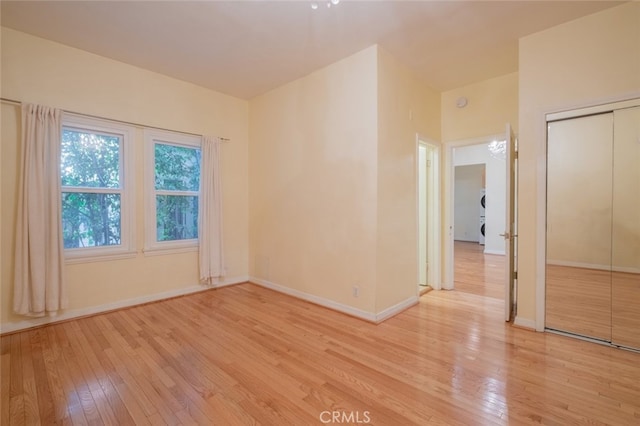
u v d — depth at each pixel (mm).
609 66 2447
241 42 2955
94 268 3252
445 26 2664
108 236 3365
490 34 2793
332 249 3404
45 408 1745
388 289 3162
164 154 3828
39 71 2891
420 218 4324
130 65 3455
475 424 1604
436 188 4129
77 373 2105
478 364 2211
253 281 4598
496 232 7309
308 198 3689
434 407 1744
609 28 2434
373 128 2977
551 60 2693
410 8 2412
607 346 2479
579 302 2721
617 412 1684
